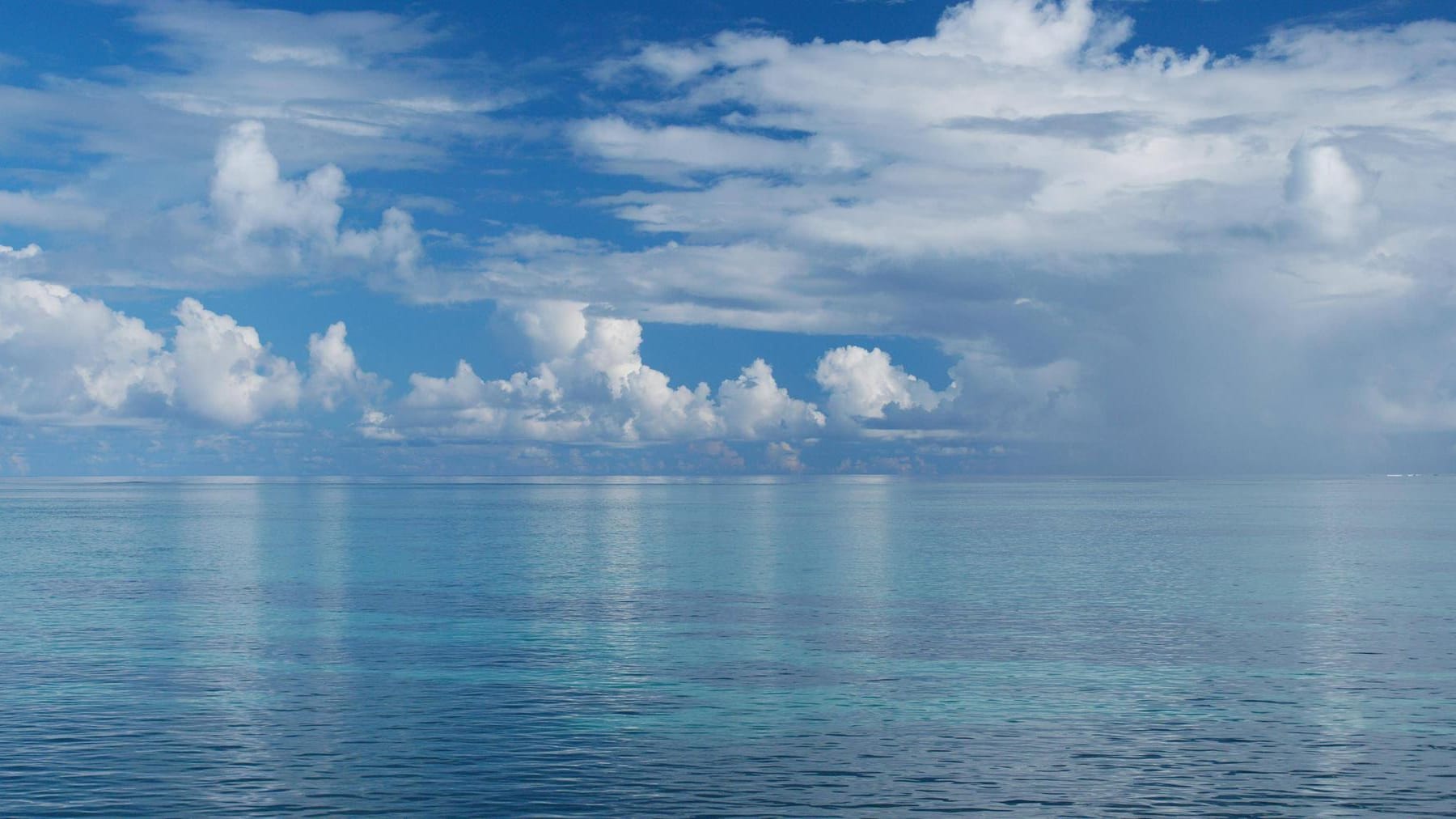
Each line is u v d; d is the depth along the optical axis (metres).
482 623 53.06
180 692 37.94
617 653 44.88
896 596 63.19
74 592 65.62
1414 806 26.53
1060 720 34.03
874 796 27.16
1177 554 91.31
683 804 26.53
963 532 124.50
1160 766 29.41
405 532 127.06
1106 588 66.62
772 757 30.12
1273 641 47.56
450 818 25.62
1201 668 41.81
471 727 33.31
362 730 32.91
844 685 38.94
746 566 82.31
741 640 48.00
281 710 35.38
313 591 66.31
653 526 139.50
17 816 25.81
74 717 34.50
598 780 28.22
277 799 26.91
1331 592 64.50
